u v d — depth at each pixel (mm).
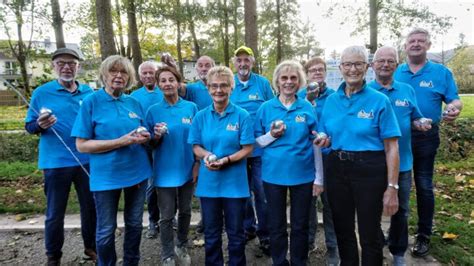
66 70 3381
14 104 20578
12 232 4551
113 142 2910
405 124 3168
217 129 3184
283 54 28719
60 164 3346
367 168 2625
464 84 26406
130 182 3066
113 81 2996
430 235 3738
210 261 3246
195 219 4730
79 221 4789
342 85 2791
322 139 2791
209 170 3197
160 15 13742
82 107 2951
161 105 3498
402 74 3730
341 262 2916
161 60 3840
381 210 2666
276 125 2971
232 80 3201
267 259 3781
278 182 3070
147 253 3967
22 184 6477
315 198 3791
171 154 3400
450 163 7172
